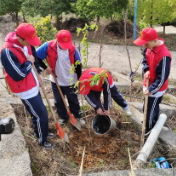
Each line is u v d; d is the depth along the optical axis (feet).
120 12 33.17
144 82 10.84
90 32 37.81
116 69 24.73
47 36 25.73
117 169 9.57
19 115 12.17
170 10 33.50
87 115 13.17
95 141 11.21
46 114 9.71
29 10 34.65
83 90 9.82
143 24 12.79
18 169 8.32
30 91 9.07
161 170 8.75
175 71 24.72
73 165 9.60
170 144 10.45
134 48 32.83
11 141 9.57
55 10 35.01
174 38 36.96
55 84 11.29
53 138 11.12
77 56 10.56
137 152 9.87
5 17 44.39
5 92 14.26
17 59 8.38
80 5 34.22
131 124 12.34
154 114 10.80
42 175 8.82
